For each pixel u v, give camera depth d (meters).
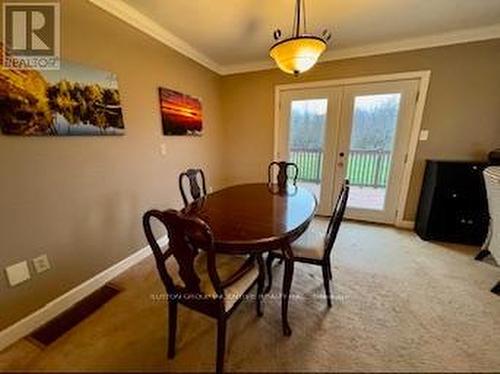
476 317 1.61
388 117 3.14
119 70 2.16
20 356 1.37
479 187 2.56
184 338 1.47
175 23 2.46
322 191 3.68
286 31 2.62
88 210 1.95
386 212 3.34
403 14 2.28
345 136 3.39
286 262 1.41
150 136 2.58
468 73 2.69
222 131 4.11
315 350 1.38
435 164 2.70
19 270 1.51
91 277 1.99
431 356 1.33
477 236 2.66
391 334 1.48
